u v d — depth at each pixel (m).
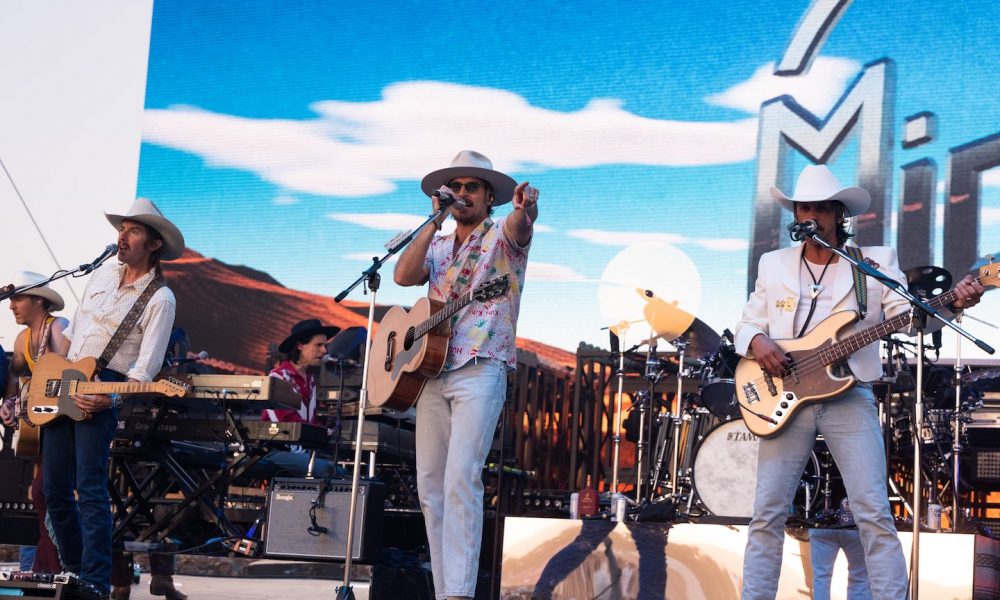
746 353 4.05
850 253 4.04
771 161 8.37
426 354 4.10
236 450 5.84
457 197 4.36
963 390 6.24
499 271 4.24
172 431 5.96
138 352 4.84
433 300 4.26
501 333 4.16
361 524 5.04
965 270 7.74
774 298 4.12
